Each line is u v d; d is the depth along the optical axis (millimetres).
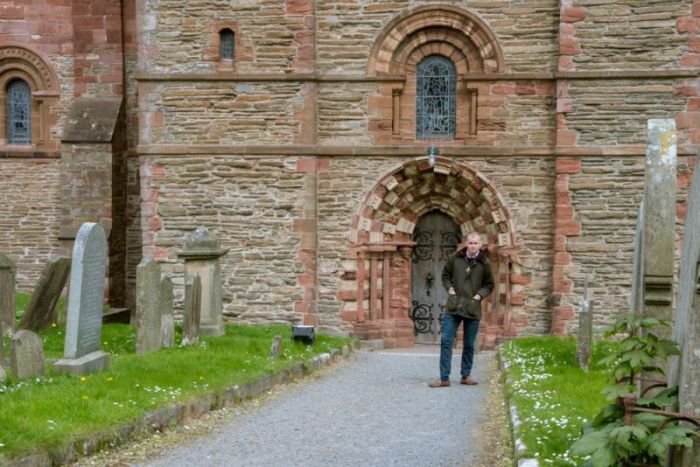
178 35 18672
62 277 15789
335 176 18609
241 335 16312
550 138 18016
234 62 18594
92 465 7574
